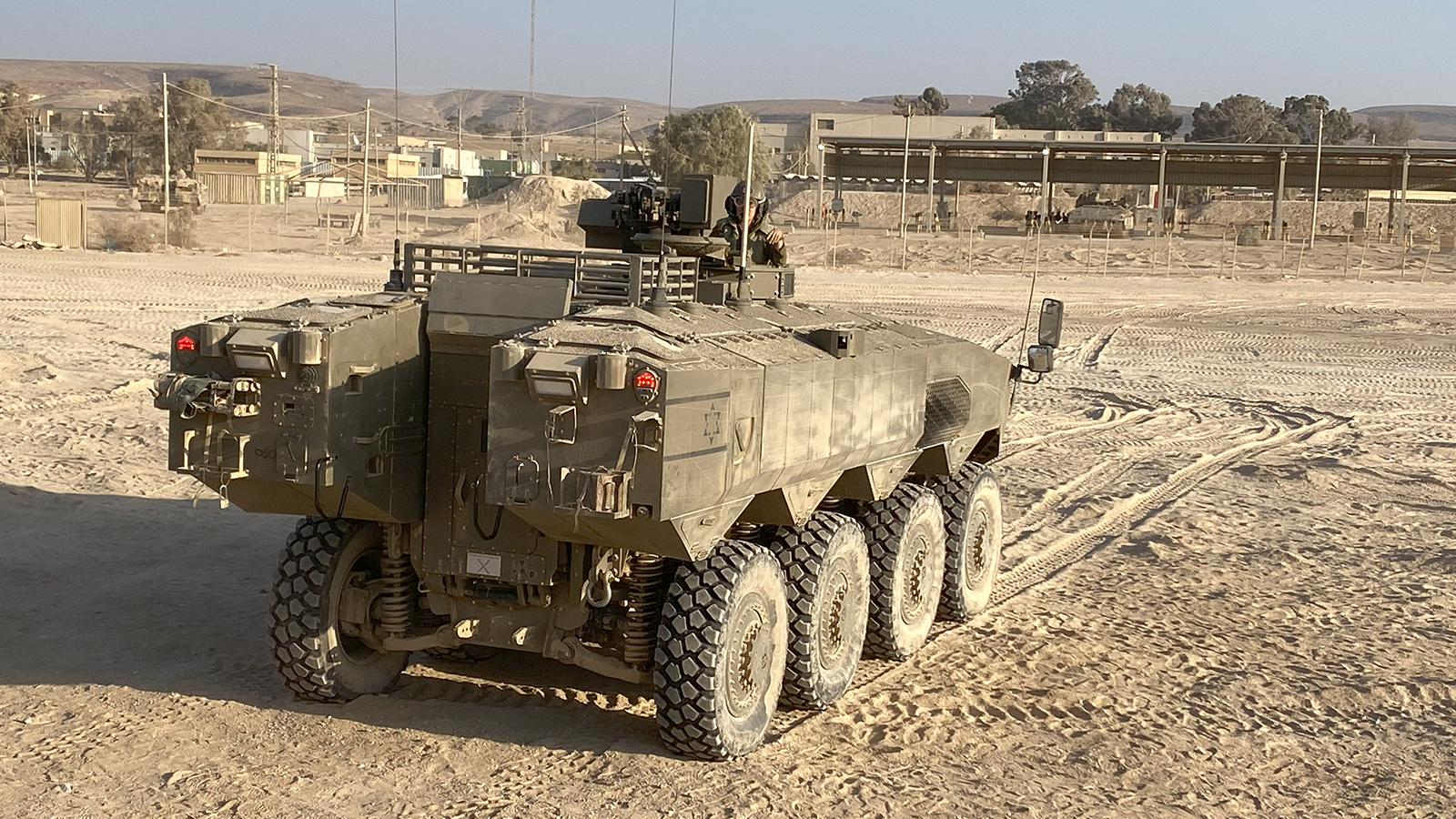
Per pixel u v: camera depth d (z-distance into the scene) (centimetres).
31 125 8262
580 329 639
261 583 1023
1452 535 1352
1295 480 1628
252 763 681
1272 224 7619
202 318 2681
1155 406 2178
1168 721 811
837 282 4012
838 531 787
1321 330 3278
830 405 747
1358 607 1081
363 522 758
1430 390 2422
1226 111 17075
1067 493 1524
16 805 623
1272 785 718
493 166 11731
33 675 800
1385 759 762
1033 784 703
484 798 647
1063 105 19900
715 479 639
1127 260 5531
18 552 1068
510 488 618
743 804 651
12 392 1792
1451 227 8700
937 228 7412
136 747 696
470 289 702
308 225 6012
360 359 684
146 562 1066
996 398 1038
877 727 778
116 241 4309
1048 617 1033
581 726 746
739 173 6259
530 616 723
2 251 3856
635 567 710
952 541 989
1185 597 1102
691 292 782
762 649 722
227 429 675
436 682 817
